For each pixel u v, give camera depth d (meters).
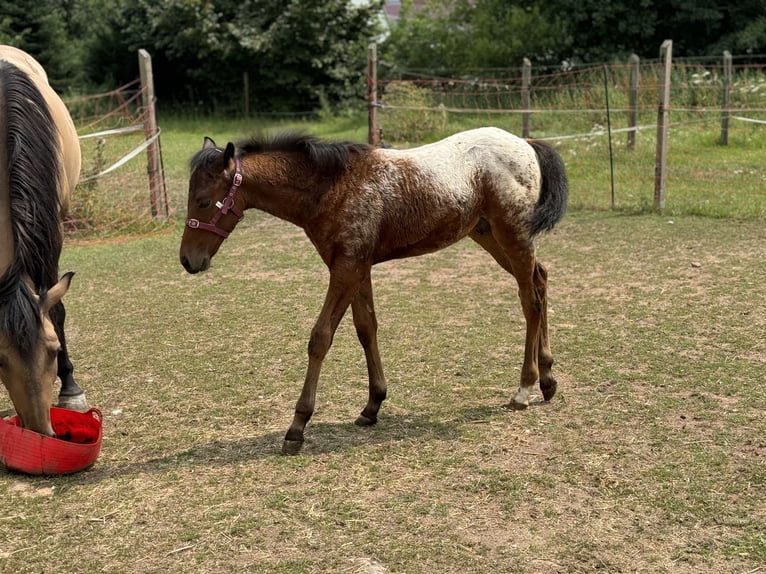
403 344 5.89
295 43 24.14
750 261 7.82
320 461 4.06
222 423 4.61
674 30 23.02
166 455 4.20
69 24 29.66
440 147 4.36
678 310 6.43
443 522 3.43
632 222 9.89
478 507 3.55
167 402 4.94
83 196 10.38
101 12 28.52
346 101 24.36
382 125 17.91
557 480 3.78
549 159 4.55
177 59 26.11
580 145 14.45
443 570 3.09
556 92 18.41
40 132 4.14
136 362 5.66
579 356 5.51
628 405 4.66
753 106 15.80
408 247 4.28
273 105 25.02
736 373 5.06
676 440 4.16
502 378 5.20
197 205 4.05
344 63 24.88
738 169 12.38
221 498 3.69
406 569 3.10
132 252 9.16
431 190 4.18
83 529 3.46
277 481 3.85
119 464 4.11
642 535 3.29
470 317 6.50
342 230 4.09
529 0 23.95
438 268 8.19
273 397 4.98
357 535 3.35
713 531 3.31
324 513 3.53
